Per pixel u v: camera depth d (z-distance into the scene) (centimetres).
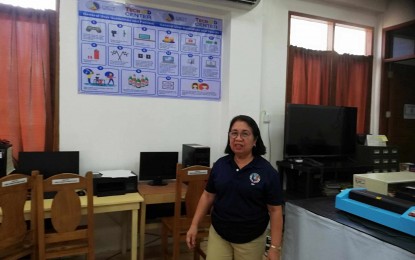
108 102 292
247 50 334
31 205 203
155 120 313
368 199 152
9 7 259
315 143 366
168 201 262
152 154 289
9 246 192
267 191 163
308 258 167
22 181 196
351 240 141
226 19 334
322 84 402
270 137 375
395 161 384
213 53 336
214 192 184
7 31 260
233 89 330
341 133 380
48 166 255
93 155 288
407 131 439
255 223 164
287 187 374
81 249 210
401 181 174
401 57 412
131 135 303
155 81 311
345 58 415
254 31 336
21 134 266
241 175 164
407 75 438
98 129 289
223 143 338
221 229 169
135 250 245
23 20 264
